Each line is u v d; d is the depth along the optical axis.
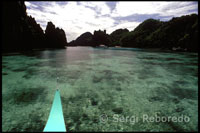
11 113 5.48
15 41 36.62
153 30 128.38
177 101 7.08
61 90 8.60
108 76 12.73
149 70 15.88
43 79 11.16
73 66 18.20
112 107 6.30
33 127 4.55
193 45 50.47
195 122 5.07
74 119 5.14
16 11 36.81
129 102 6.91
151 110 6.06
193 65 19.80
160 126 4.77
